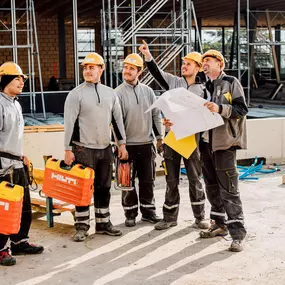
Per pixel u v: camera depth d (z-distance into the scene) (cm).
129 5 1836
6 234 523
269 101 2022
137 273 504
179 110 571
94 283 482
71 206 649
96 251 566
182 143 609
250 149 1014
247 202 750
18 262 536
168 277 493
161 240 598
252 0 1930
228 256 545
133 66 640
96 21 2491
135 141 649
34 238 609
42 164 899
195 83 629
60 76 2244
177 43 1571
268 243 582
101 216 616
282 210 709
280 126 1030
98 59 594
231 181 565
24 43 2358
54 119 1465
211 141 564
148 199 665
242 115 551
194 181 629
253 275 496
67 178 596
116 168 644
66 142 595
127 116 644
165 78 646
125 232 629
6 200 514
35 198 679
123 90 647
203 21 2736
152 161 661
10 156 532
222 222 604
